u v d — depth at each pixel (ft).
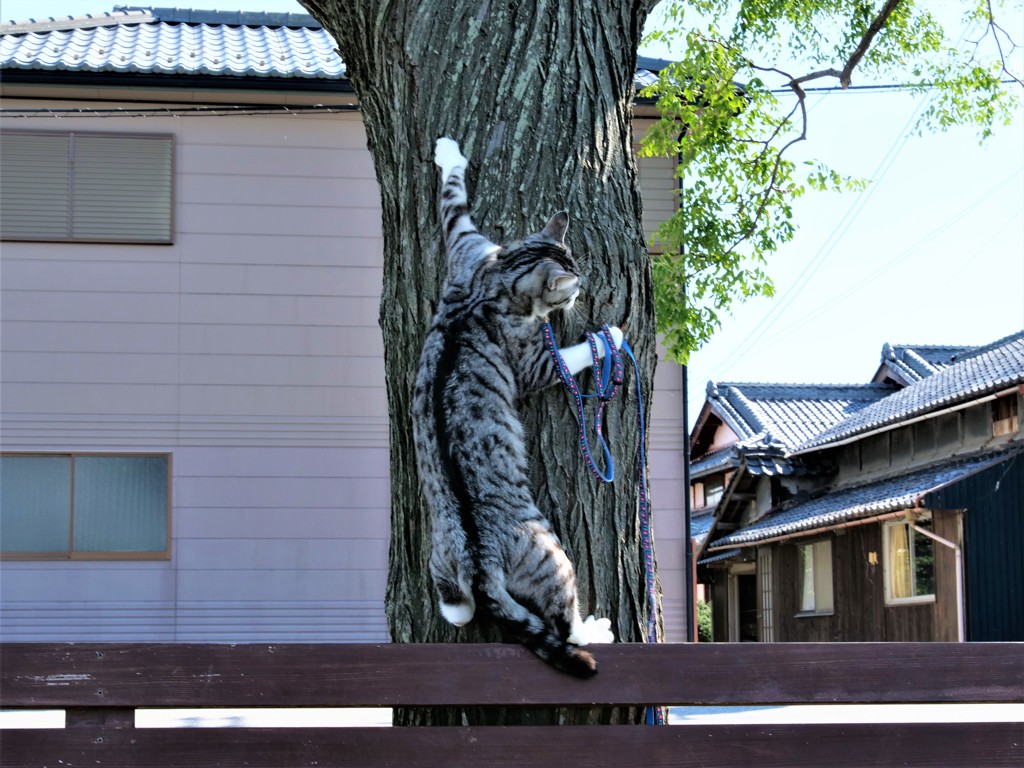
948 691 9.57
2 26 37.24
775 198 27.78
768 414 65.67
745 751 9.48
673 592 34.81
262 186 34.78
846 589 50.67
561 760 9.37
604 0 11.76
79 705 9.18
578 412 10.89
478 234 11.21
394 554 11.53
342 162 35.06
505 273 10.98
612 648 9.53
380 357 34.81
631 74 12.25
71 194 34.09
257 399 34.37
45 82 32.83
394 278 11.74
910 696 9.55
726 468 62.28
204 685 9.27
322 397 34.58
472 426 10.71
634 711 10.47
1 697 9.11
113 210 34.22
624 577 10.85
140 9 41.96
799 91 27.22
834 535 52.01
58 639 33.19
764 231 27.78
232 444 34.22
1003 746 9.63
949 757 9.58
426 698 9.37
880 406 55.67
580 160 11.26
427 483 10.84
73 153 34.09
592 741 9.41
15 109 33.71
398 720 10.91
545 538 10.40
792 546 56.59
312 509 34.32
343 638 34.01
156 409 34.06
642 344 11.35
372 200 35.09
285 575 34.04
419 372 11.25
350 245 34.96
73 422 33.76
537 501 10.75
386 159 11.87
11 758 9.16
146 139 34.35
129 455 33.96
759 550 60.54
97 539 33.73
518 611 9.90
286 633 33.88
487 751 9.35
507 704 9.42
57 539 33.60
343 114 35.06
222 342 34.42
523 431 10.92
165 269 34.37
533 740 9.37
